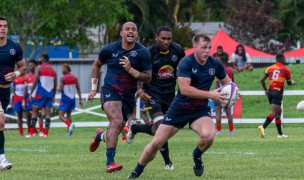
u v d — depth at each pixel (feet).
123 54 101.40
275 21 422.82
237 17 420.77
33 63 204.23
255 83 268.21
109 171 99.96
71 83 201.46
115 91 101.35
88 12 291.17
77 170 105.60
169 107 98.22
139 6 434.30
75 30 293.84
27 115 202.49
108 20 297.12
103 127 240.53
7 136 202.90
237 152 132.67
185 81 89.04
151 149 91.50
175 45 107.86
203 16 502.79
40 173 101.76
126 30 101.04
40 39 298.56
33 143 166.71
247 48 330.75
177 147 145.79
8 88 109.29
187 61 89.76
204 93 88.17
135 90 103.19
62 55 394.52
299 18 456.86
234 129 217.56
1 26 107.14
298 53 343.26
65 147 151.53
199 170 94.12
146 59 101.76
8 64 108.58
